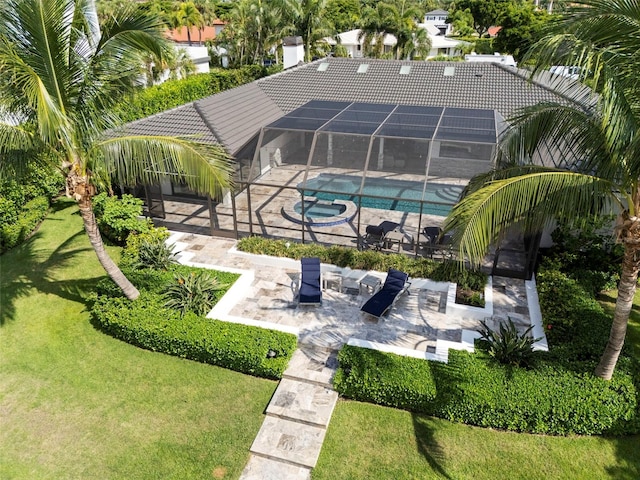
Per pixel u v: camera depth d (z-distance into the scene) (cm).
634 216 1212
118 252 2475
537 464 1316
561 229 2180
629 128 1063
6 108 1459
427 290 2109
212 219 2559
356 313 1942
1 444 1402
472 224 1168
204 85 5266
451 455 1347
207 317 1825
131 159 1638
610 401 1375
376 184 2348
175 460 1350
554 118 1280
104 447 1390
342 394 1548
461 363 1530
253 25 7300
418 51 7481
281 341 1655
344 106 3228
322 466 1323
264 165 2709
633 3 1045
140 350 1772
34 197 2834
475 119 2786
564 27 1135
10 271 2292
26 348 1788
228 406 1523
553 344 1697
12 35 1384
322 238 2541
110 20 1485
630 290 1297
